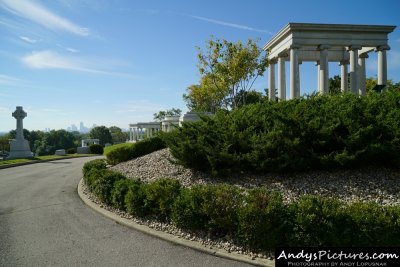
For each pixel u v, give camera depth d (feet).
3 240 21.76
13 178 55.11
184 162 32.32
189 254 18.74
